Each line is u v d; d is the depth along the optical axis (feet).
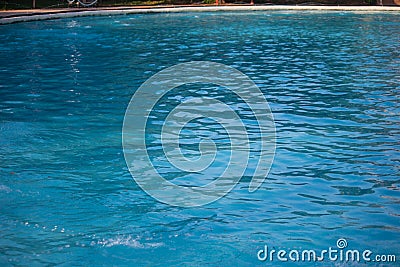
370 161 27.55
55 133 31.48
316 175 25.99
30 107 36.42
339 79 45.06
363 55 55.72
